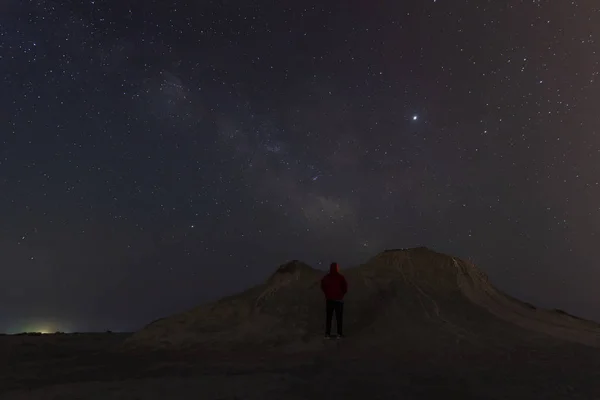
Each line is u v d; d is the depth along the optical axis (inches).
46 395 196.1
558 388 209.9
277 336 365.4
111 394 196.1
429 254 461.4
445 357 289.3
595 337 356.5
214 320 403.5
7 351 366.3
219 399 190.7
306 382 223.1
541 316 402.0
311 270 466.3
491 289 440.1
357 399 193.2
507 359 281.1
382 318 370.3
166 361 307.1
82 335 511.2
